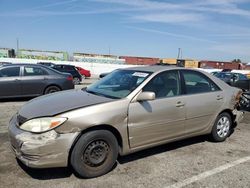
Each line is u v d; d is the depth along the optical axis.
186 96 4.78
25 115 3.72
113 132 3.94
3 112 7.80
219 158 4.67
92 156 3.72
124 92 4.22
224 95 5.43
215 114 5.29
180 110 4.64
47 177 3.73
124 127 3.96
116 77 4.92
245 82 9.24
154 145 4.42
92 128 3.71
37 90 9.95
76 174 3.82
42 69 10.20
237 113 5.77
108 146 3.85
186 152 4.89
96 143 3.74
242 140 5.78
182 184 3.68
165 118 4.44
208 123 5.22
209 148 5.16
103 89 4.64
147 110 4.19
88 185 3.56
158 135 4.41
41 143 3.39
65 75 10.62
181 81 4.85
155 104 4.30
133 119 4.04
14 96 9.63
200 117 5.02
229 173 4.08
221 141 5.55
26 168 3.96
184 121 4.75
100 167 3.79
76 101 3.98
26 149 3.40
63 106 3.78
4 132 5.72
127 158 4.49
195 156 4.71
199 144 5.37
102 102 3.88
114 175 3.86
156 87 4.46
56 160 3.48
